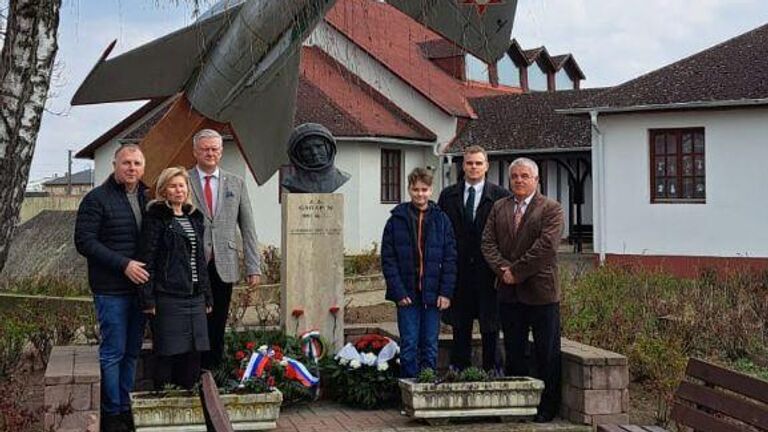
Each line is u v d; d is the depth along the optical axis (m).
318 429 7.13
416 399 7.10
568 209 29.78
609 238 21.67
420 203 7.59
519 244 7.20
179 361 7.24
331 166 8.72
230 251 7.60
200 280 6.93
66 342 10.11
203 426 6.72
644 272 14.20
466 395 7.16
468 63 33.84
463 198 7.85
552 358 7.29
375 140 26.73
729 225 20.25
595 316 10.77
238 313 12.20
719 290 12.78
